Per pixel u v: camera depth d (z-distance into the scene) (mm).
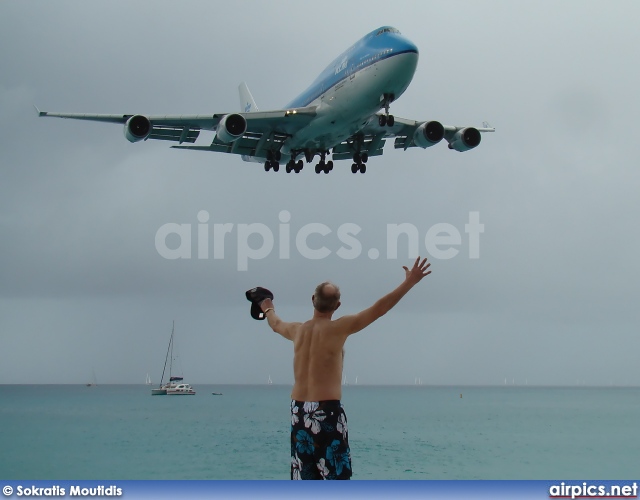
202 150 41656
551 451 69375
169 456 63156
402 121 39719
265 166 44188
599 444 76750
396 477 51938
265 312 9289
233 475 53781
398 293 8273
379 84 32656
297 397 8469
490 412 148125
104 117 36031
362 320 8344
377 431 92000
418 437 82125
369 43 33844
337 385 8430
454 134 41000
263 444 73375
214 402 199625
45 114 35375
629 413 143875
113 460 60875
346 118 36125
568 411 154000
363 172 43469
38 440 77312
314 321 8625
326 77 37406
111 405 175750
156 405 176875
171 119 36438
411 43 31875
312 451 8297
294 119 37781
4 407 156625
